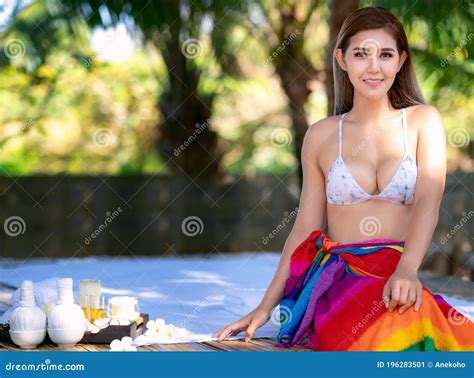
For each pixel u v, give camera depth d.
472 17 5.88
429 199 2.46
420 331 2.25
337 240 2.60
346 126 2.65
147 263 4.64
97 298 2.59
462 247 6.26
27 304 2.47
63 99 8.93
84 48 6.93
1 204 7.01
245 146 9.59
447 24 5.98
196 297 3.34
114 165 9.40
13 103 8.89
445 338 2.25
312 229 2.68
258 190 7.32
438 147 2.54
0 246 6.98
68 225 7.10
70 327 2.44
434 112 2.59
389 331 2.26
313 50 7.29
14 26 6.71
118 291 3.52
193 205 7.24
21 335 2.43
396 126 2.58
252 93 9.13
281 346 2.46
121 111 9.31
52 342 2.51
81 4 6.21
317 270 2.49
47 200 7.05
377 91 2.54
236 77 7.99
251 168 9.67
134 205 7.19
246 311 2.92
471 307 3.03
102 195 7.14
